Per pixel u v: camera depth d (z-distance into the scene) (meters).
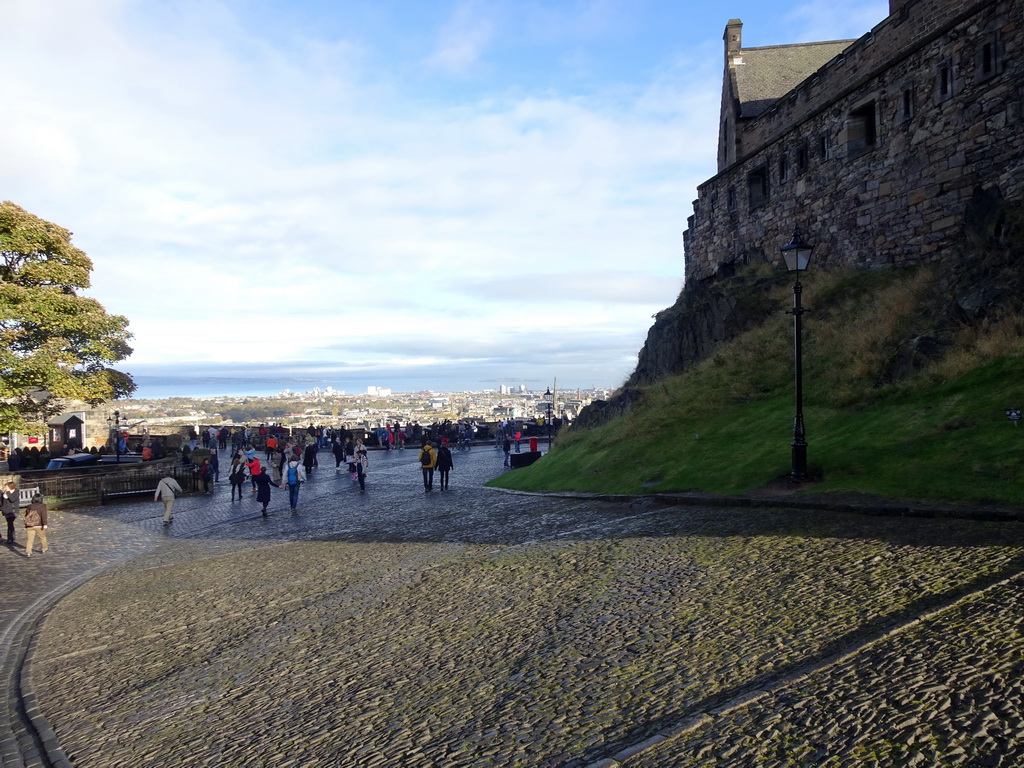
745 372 19.45
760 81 29.25
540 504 16.25
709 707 4.94
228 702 6.67
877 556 7.80
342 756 5.20
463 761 4.81
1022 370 12.38
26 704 7.29
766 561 8.27
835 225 21.61
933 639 5.39
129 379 36.47
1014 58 15.58
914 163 18.42
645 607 7.32
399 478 28.14
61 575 14.22
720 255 28.78
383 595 9.56
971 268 15.33
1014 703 4.32
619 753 4.50
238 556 14.38
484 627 7.56
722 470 14.14
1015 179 15.32
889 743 4.14
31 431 26.19
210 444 39.88
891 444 12.29
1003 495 9.27
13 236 24.97
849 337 17.28
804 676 5.13
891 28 19.62
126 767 5.60
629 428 19.75
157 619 10.07
